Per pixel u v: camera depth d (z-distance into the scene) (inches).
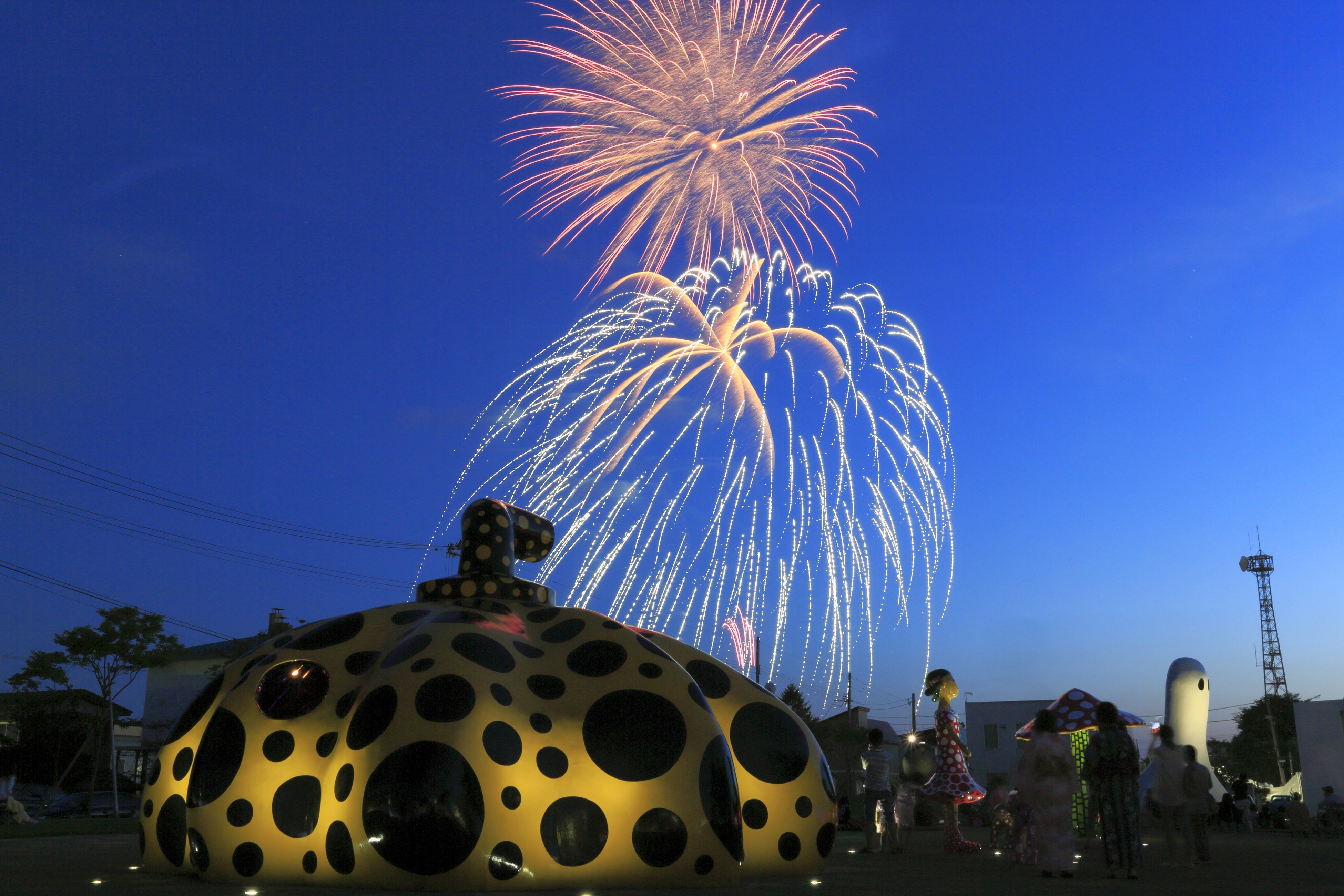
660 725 276.2
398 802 245.3
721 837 268.5
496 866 245.3
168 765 308.7
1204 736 871.1
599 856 258.1
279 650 310.2
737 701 322.7
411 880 243.3
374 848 246.7
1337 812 850.8
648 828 262.2
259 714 289.6
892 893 275.6
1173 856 434.3
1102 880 339.9
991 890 290.4
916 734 554.3
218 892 253.8
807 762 320.8
